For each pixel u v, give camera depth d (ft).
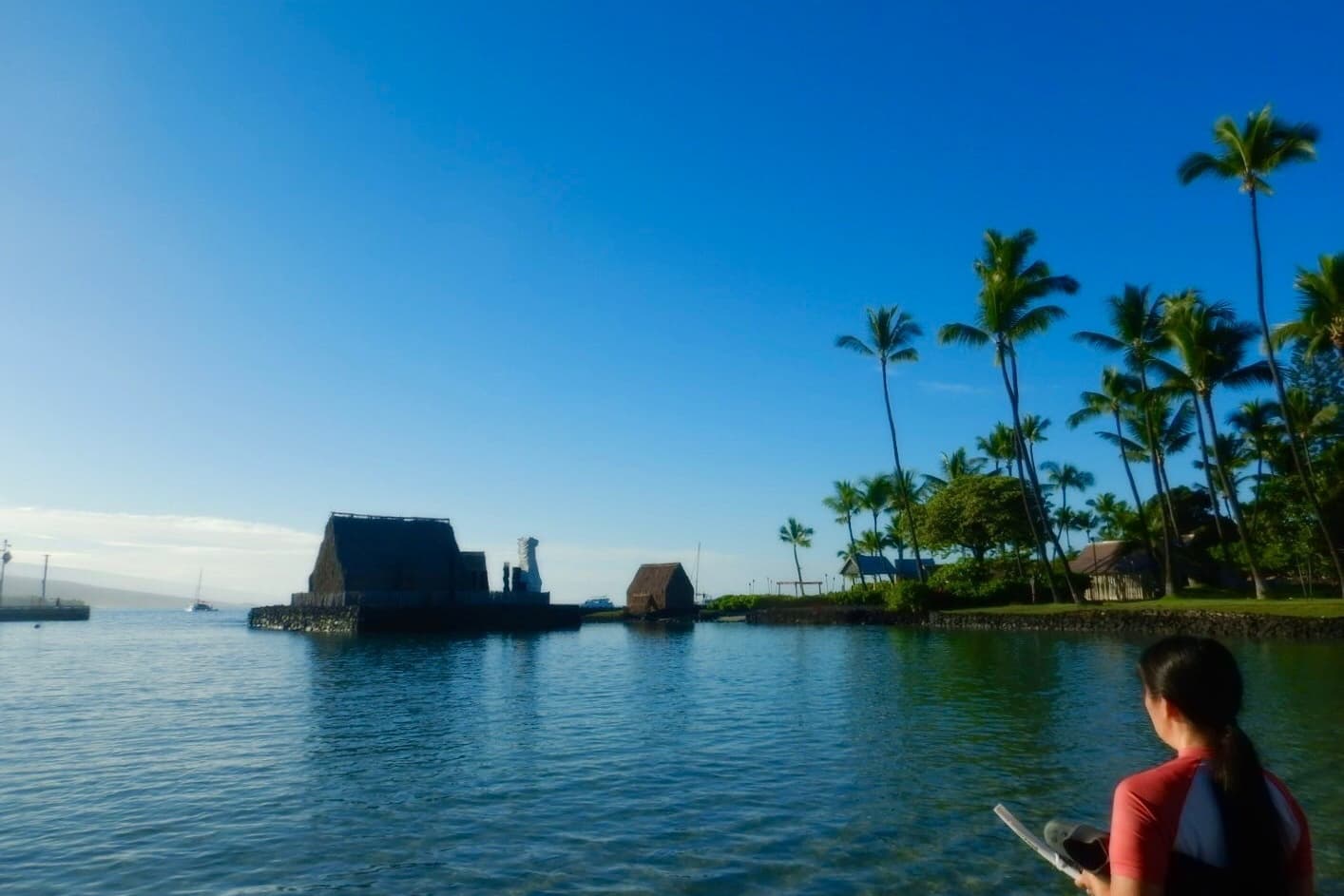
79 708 71.72
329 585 239.71
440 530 251.80
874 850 31.01
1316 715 56.08
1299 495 163.53
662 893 27.22
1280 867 9.16
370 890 27.78
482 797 39.37
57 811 37.65
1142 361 154.51
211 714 67.77
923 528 223.10
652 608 307.58
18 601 388.57
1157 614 137.08
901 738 51.90
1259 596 142.31
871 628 185.16
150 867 30.27
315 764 47.32
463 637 202.18
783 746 50.57
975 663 98.37
